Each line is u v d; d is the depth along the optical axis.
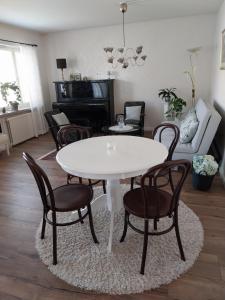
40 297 1.47
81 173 1.61
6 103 4.84
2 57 4.78
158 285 1.49
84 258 1.74
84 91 5.40
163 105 5.30
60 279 1.58
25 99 5.40
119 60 5.24
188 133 3.05
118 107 5.66
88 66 5.55
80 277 1.58
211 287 1.47
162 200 1.68
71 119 5.33
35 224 2.21
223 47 3.25
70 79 5.66
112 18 4.39
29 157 1.58
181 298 1.41
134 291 1.47
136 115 5.01
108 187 2.03
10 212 2.43
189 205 2.36
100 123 5.37
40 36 5.56
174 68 5.01
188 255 1.71
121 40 5.13
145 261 1.65
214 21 4.48
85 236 1.98
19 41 4.91
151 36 4.93
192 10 4.13
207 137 2.83
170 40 4.85
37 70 5.34
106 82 5.16
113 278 1.56
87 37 5.32
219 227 2.02
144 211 1.52
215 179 2.87
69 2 3.29
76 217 2.25
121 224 2.11
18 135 4.91
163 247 1.80
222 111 3.27
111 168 1.60
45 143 4.94
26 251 1.86
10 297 1.48
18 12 3.69
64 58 5.55
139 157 1.77
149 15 4.33
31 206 2.53
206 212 2.24
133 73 5.29
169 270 1.59
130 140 2.23
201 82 4.93
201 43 4.70
